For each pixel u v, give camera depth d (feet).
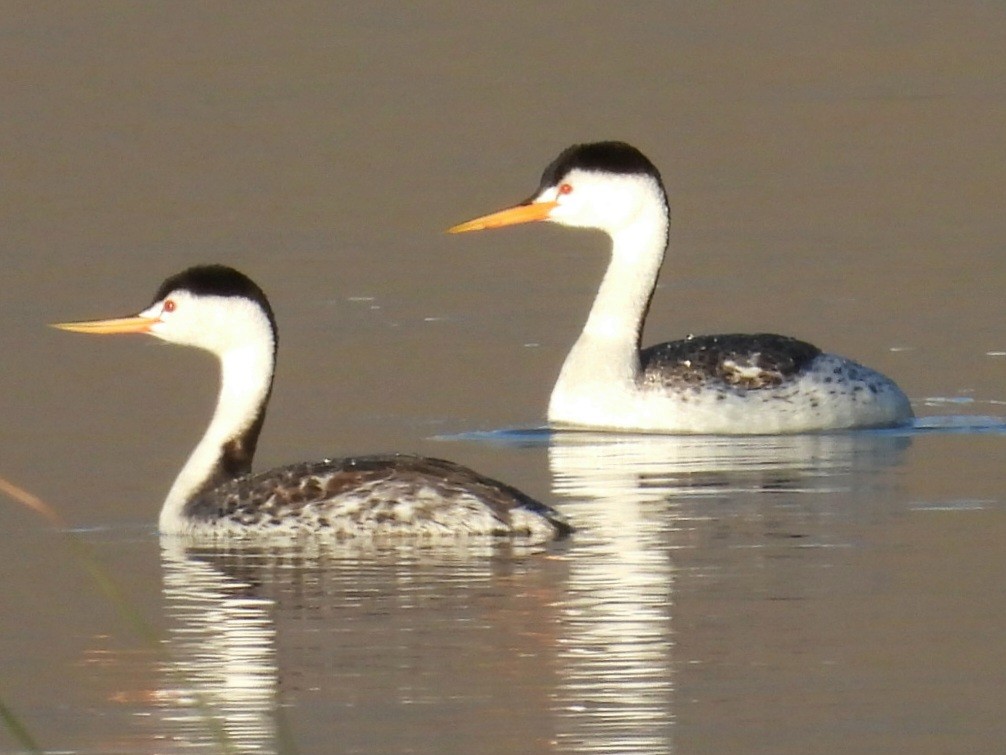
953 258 102.89
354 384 80.74
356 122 136.26
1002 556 55.36
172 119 136.46
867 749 41.60
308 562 55.52
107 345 86.48
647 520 59.72
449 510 57.36
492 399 78.54
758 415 74.18
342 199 117.70
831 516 60.13
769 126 135.74
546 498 62.95
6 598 52.90
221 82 146.61
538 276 101.45
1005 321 90.53
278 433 72.95
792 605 51.06
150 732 43.47
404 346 87.04
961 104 140.97
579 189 79.51
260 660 47.42
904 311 92.58
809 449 71.00
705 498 62.85
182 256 104.12
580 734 42.55
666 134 133.39
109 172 124.06
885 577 53.31
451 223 112.37
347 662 47.21
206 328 61.57
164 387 79.36
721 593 52.03
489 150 128.47
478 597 51.85
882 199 117.08
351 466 58.59
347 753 41.86
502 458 69.46
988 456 69.10
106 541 58.29
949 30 164.96
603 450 71.05
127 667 47.44
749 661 46.78
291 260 104.12
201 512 58.75
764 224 111.86
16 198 117.91
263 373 61.57
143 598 52.37
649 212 78.74
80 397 77.87
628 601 51.37
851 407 74.59
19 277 99.45
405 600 51.78
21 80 145.69
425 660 47.19
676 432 74.43
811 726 42.83
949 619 49.67
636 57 157.28
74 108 139.03
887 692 44.70
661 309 93.97
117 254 104.47
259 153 128.57
